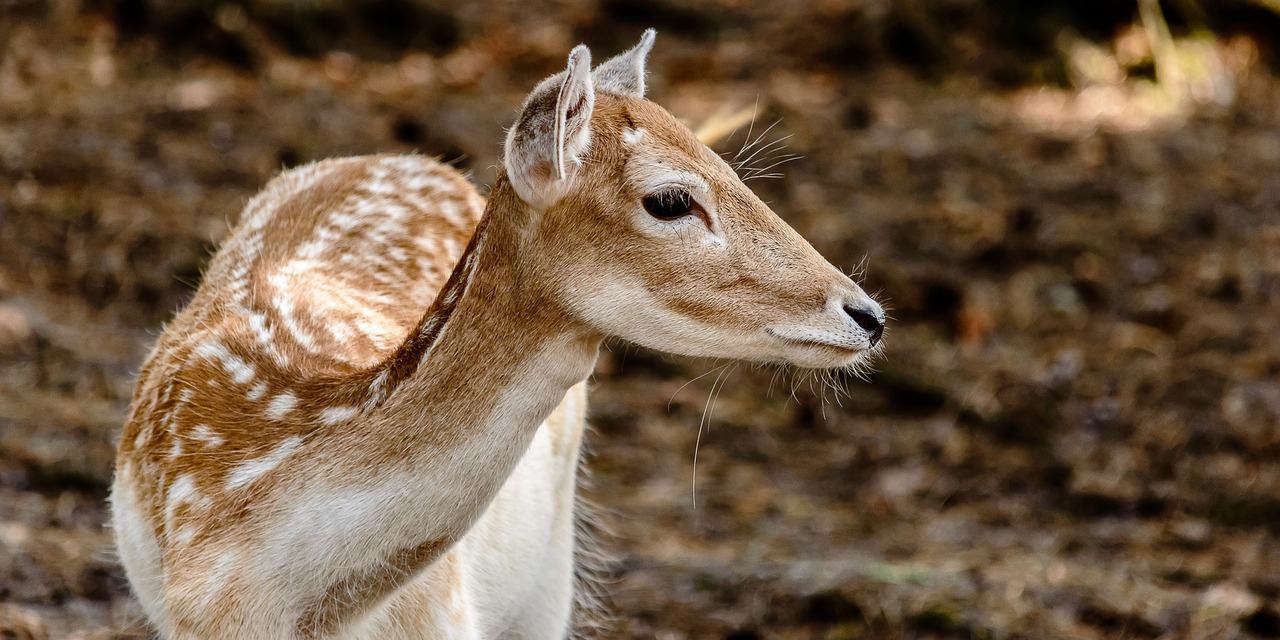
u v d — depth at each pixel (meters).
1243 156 17.31
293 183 7.18
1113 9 19.55
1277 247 15.08
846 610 8.90
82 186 13.62
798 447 11.50
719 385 12.20
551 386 5.22
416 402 5.15
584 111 5.13
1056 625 8.95
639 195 5.16
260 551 5.21
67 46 16.73
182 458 5.54
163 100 15.80
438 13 19.38
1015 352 12.89
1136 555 10.13
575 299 5.16
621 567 9.34
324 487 5.18
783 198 15.32
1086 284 14.08
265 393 5.55
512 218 5.16
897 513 10.69
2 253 12.41
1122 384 12.36
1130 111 18.48
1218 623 9.02
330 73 17.62
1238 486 10.96
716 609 8.91
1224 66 19.38
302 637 5.32
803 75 19.30
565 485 7.01
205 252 12.70
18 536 8.88
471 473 5.16
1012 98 18.84
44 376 10.90
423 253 6.73
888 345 12.74
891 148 16.88
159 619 5.94
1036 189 16.12
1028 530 10.52
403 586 5.32
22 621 7.93
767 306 5.24
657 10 20.95
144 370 6.37
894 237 14.66
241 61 17.27
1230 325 13.41
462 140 15.65
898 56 19.62
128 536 5.99
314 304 6.11
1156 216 15.60
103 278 12.30
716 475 10.98
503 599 6.43
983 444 11.62
